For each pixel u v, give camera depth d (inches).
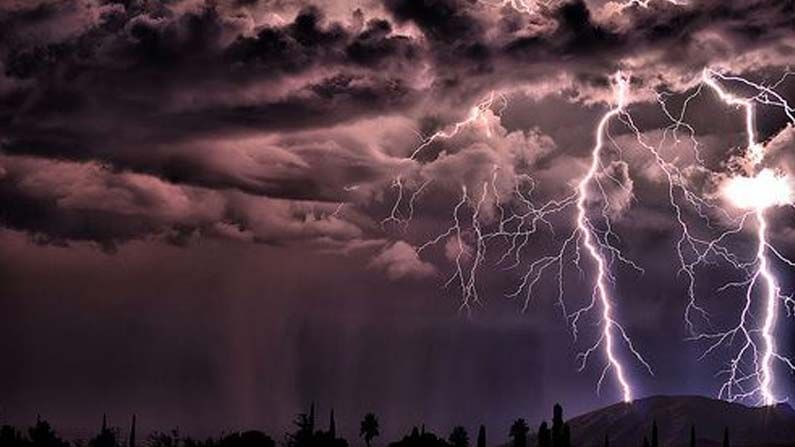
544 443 5152.6
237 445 5300.2
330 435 5413.4
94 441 6884.8
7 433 6028.5
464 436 5393.7
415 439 5157.5
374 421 5959.6
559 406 5177.2
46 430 6318.9
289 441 5447.8
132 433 6648.6
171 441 7012.8
